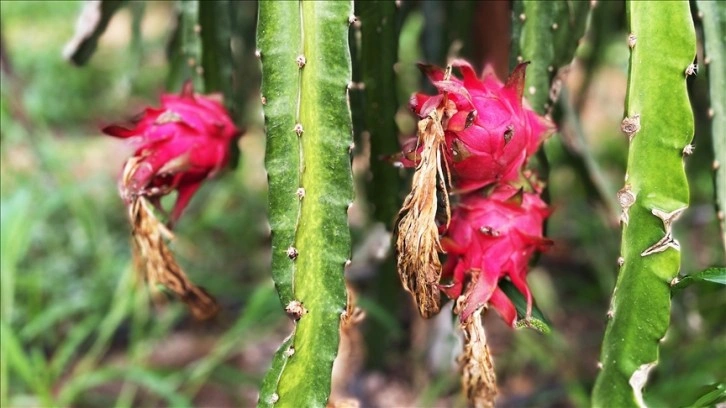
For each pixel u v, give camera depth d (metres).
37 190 1.89
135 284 1.42
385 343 1.42
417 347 1.50
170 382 1.40
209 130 1.03
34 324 1.47
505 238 0.90
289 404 0.87
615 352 0.87
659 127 0.87
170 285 1.03
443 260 0.94
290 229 0.88
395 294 1.37
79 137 2.65
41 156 1.88
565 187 1.99
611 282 1.61
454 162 0.88
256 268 1.91
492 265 0.90
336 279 0.88
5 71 1.80
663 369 1.32
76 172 2.35
